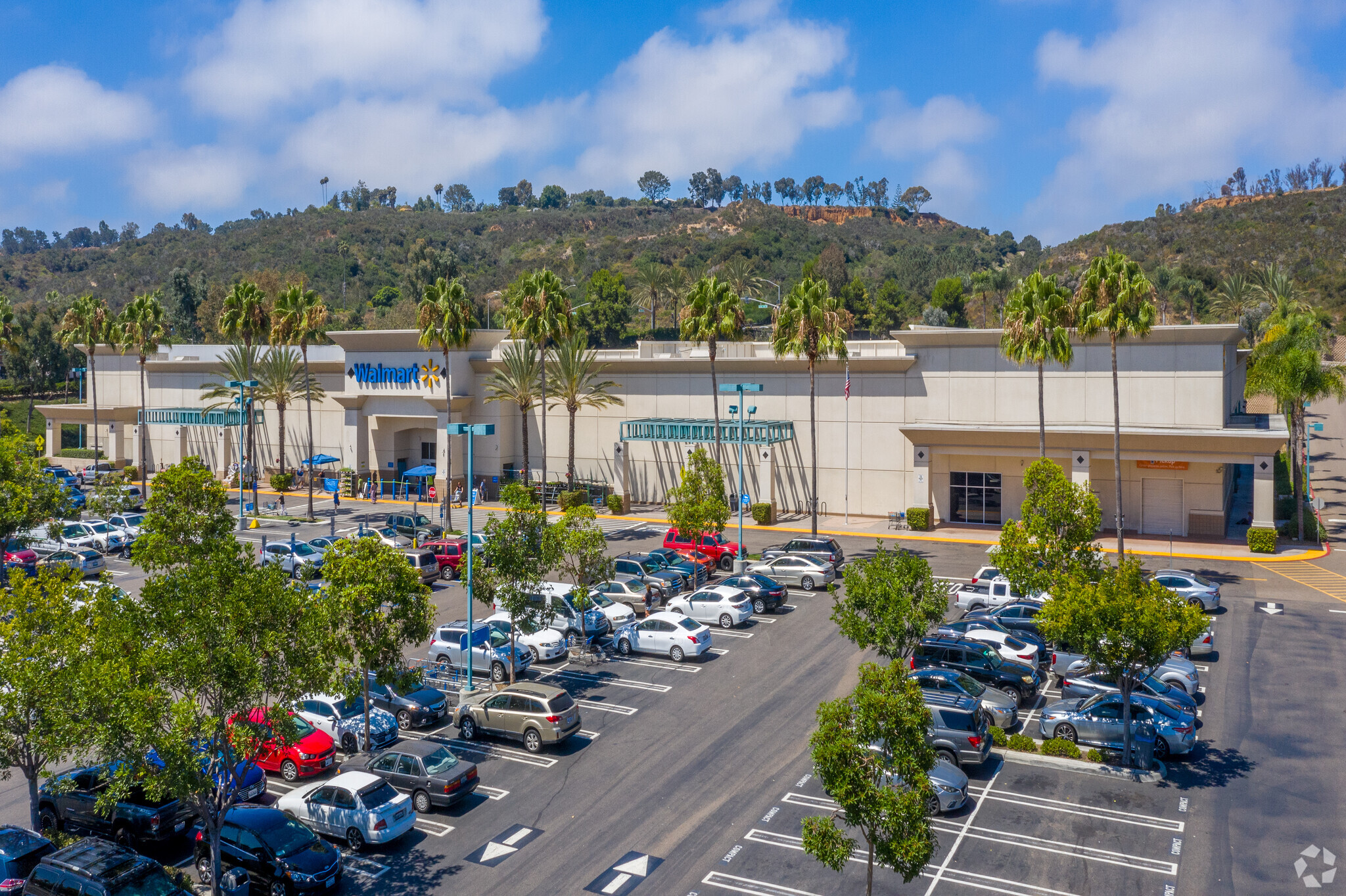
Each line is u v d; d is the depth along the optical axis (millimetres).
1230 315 108625
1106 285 42938
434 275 155625
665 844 22359
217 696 19562
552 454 74125
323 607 21500
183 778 17953
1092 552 30547
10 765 20609
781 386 65875
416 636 27109
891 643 27781
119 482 61188
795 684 33250
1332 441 87312
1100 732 27391
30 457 44156
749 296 149375
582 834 22984
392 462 78062
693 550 50469
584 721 30453
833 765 17156
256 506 66375
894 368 61875
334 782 22969
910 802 16859
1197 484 55906
